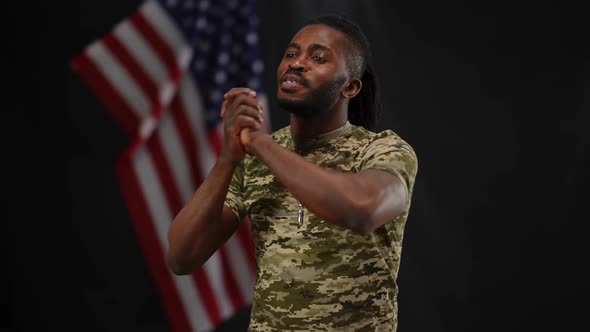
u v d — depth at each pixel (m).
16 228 3.89
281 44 4.15
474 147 4.28
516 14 4.33
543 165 4.29
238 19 3.38
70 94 3.95
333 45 1.38
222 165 1.34
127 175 3.25
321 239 1.30
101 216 3.95
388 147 1.31
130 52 3.31
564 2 4.34
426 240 4.25
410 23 4.29
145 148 3.25
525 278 4.27
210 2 3.35
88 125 3.95
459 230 4.26
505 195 4.28
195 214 1.35
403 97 4.25
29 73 3.93
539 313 4.27
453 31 4.31
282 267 1.32
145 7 3.34
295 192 1.16
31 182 3.91
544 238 4.28
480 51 4.31
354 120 1.60
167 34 3.32
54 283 3.91
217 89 3.29
